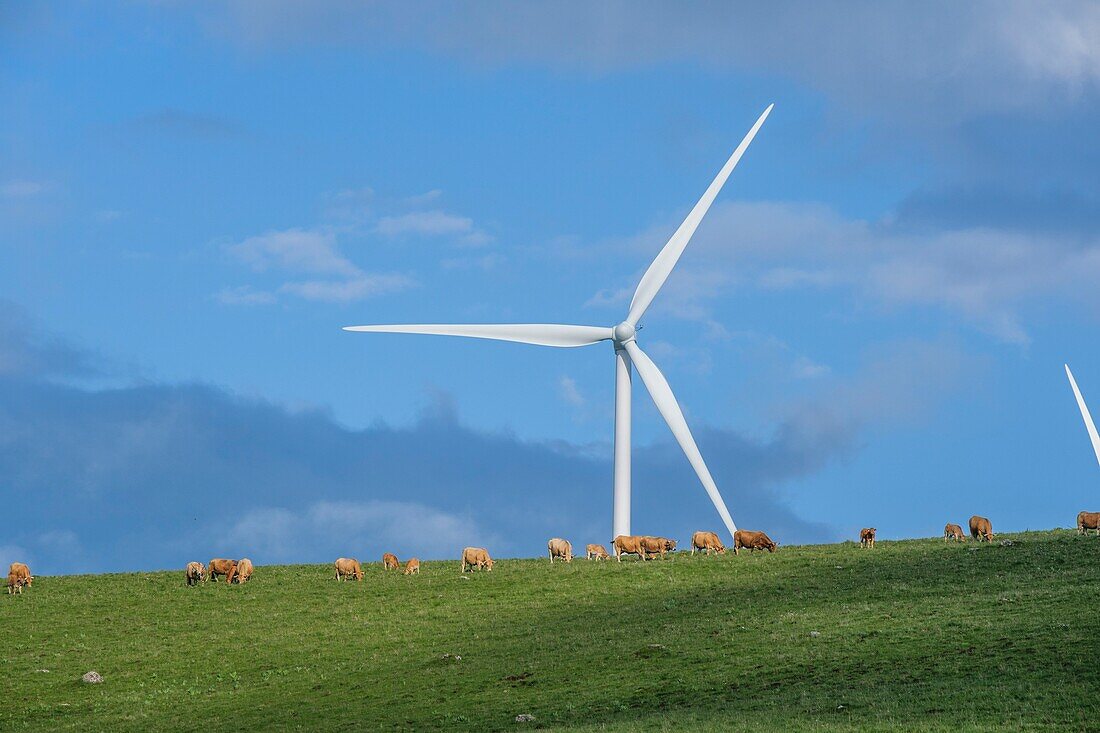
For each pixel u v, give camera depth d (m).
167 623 105.38
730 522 140.25
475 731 72.06
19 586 120.19
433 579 117.06
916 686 70.94
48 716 83.38
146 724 80.00
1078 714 63.09
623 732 66.50
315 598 111.81
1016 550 109.81
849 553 117.75
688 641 86.62
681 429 142.75
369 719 76.25
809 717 66.88
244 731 76.25
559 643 90.19
